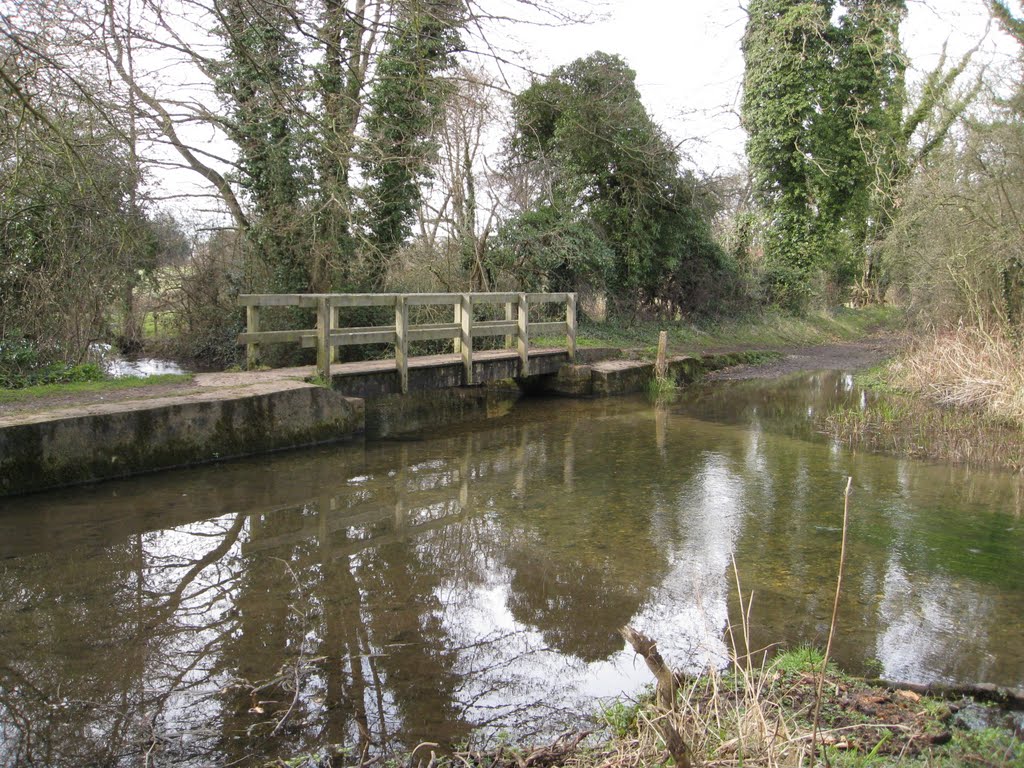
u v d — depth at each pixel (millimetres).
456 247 15383
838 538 5816
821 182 21281
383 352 13492
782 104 21078
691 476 7754
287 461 8031
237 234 14242
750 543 5684
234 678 3639
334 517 6238
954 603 4609
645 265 18094
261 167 12562
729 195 22938
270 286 13227
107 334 12602
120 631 4109
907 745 2764
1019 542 5754
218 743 3115
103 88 8039
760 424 10805
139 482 6949
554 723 3299
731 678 3545
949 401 11875
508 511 6477
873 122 21016
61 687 3535
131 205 10680
